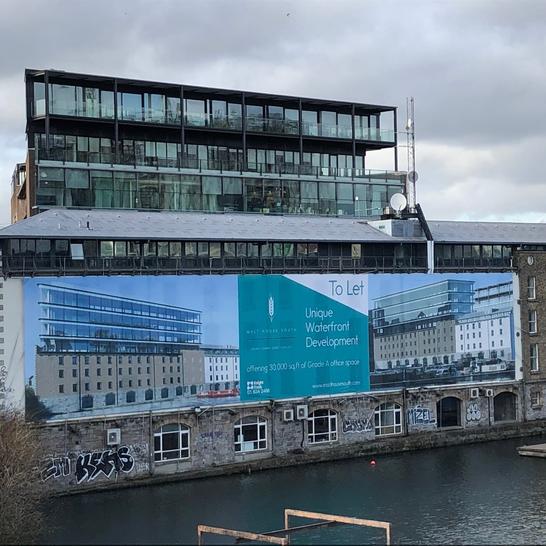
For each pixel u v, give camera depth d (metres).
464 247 74.75
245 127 75.00
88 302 58.22
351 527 49.72
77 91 69.50
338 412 67.75
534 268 77.69
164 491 57.41
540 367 77.75
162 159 72.56
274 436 64.88
